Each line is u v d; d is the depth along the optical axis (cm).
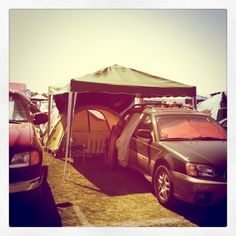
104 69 561
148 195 450
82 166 590
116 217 409
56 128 702
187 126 467
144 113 507
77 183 494
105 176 531
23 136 368
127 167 537
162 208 413
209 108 808
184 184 369
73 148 628
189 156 378
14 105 449
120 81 539
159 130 451
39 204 420
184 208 409
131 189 473
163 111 496
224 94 794
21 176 343
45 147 722
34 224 407
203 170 365
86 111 690
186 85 578
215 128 475
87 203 429
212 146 411
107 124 698
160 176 420
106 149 600
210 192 361
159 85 555
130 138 510
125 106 720
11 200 402
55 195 448
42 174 371
